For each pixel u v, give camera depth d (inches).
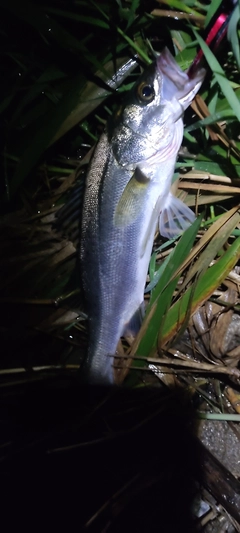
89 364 21.2
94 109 21.2
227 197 21.0
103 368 21.2
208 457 21.1
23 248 23.1
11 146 22.0
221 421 21.8
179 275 21.1
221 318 22.0
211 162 20.7
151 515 21.7
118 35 20.0
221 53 19.4
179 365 21.6
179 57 19.6
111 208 19.3
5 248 23.2
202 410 21.9
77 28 20.8
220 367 21.0
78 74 20.8
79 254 20.7
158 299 21.2
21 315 23.1
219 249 21.1
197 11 19.3
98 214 19.6
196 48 19.5
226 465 21.5
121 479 21.9
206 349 22.0
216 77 17.5
